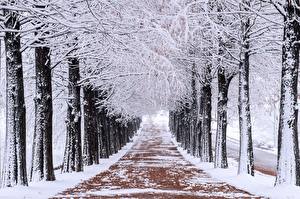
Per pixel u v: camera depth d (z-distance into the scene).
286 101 14.49
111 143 50.50
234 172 23.05
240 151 20.86
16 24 14.29
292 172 14.38
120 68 24.56
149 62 16.05
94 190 16.30
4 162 14.45
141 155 44.75
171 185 18.23
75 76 24.14
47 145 18.11
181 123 61.66
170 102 47.38
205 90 32.59
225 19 21.08
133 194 15.02
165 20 15.47
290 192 13.65
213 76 30.94
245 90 20.81
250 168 20.67
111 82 30.16
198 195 14.87
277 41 19.77
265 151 50.97
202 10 19.67
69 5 13.85
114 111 42.66
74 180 19.53
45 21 13.52
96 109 36.94
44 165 18.08
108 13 13.86
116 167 29.36
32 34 20.38
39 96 18.11
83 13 13.26
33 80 29.83
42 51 18.02
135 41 15.71
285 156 14.48
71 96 25.72
